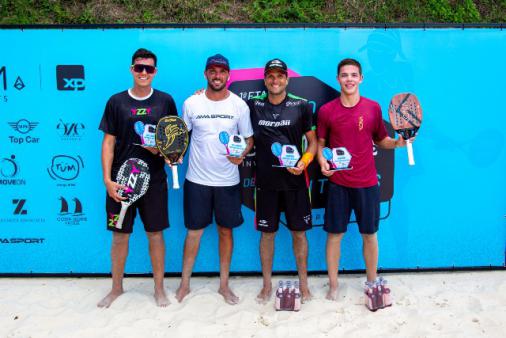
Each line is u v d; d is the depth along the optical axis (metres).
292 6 4.17
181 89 3.75
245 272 3.92
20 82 3.71
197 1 4.16
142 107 3.19
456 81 3.82
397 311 3.31
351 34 3.75
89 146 3.78
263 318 3.23
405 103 3.30
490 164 3.91
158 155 3.29
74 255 3.88
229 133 3.29
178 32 3.70
